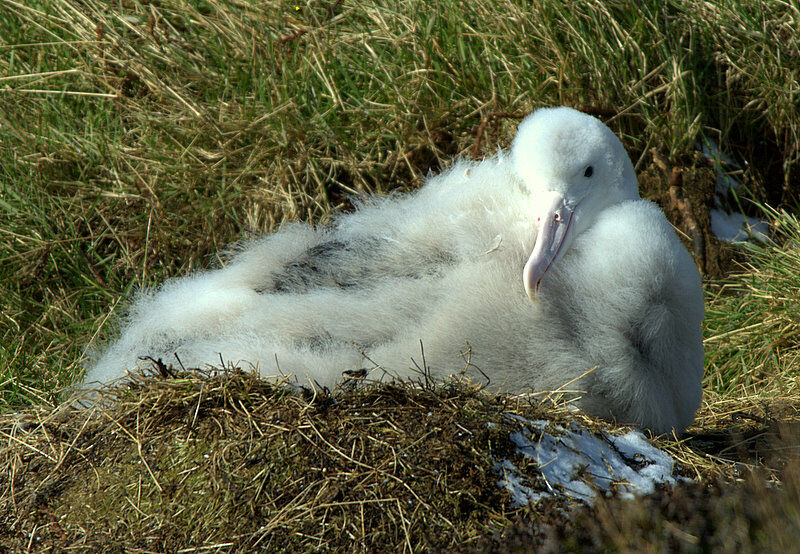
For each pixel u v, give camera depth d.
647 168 12.93
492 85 12.48
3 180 11.87
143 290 10.60
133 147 12.24
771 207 12.84
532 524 5.98
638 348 7.48
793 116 13.40
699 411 9.68
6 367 9.97
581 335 7.34
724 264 12.44
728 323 11.20
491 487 6.30
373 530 6.04
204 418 6.77
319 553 5.96
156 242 11.49
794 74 13.64
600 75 12.84
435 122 12.29
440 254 7.84
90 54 12.98
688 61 13.62
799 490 5.98
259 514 6.18
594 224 7.95
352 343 7.47
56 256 11.34
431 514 6.11
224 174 11.70
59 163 12.05
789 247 12.30
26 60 13.48
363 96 12.58
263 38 13.02
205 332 7.98
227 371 7.01
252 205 11.62
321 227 9.10
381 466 6.31
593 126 8.09
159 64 12.92
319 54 12.69
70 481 6.80
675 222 12.61
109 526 6.39
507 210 7.99
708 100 13.63
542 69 12.87
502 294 7.36
